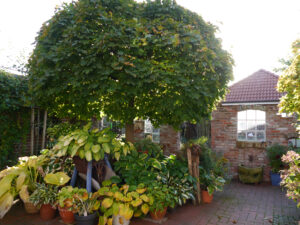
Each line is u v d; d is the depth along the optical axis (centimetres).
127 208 306
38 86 318
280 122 627
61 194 317
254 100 640
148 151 459
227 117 700
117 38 304
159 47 333
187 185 418
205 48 315
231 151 691
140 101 395
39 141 665
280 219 377
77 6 329
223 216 385
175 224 343
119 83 315
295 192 338
